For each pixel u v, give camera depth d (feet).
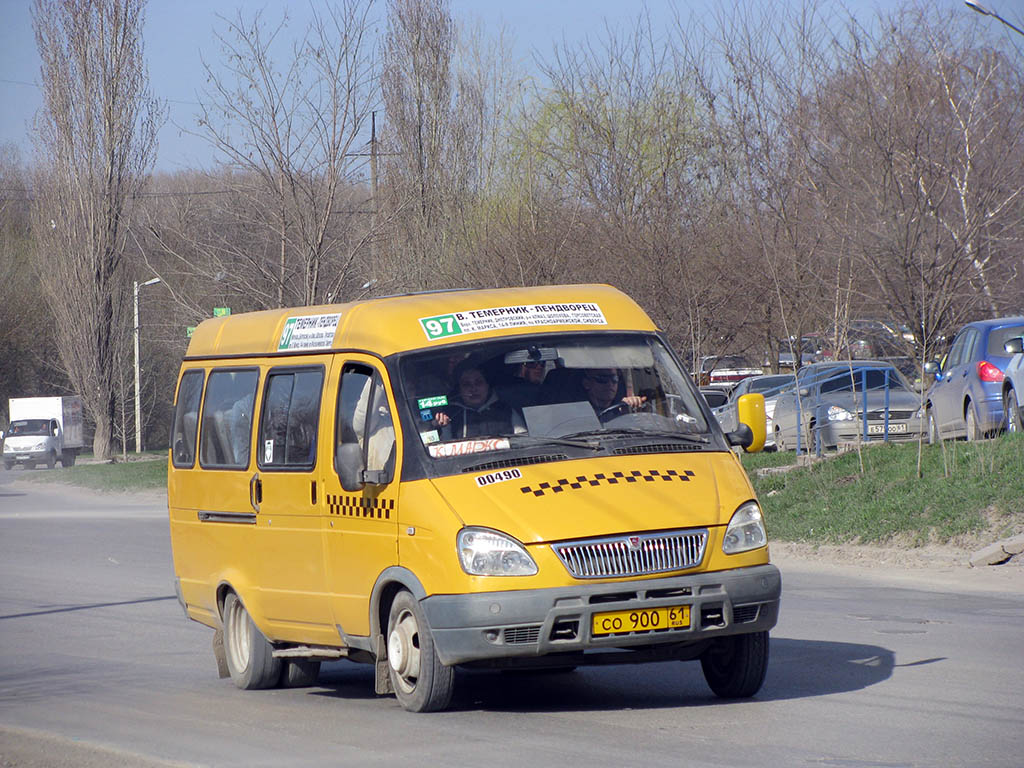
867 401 282.15
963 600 159.53
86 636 162.40
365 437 105.09
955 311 309.83
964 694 101.24
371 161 421.59
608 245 398.83
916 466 229.45
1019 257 321.52
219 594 126.41
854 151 322.34
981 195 302.86
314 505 109.40
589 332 109.09
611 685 113.19
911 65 328.90
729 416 338.75
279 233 370.32
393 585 101.24
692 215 407.23
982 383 247.09
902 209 297.12
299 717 104.17
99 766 86.74
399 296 113.29
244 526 120.26
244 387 123.65
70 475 568.00
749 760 80.43
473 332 106.93
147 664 140.67
